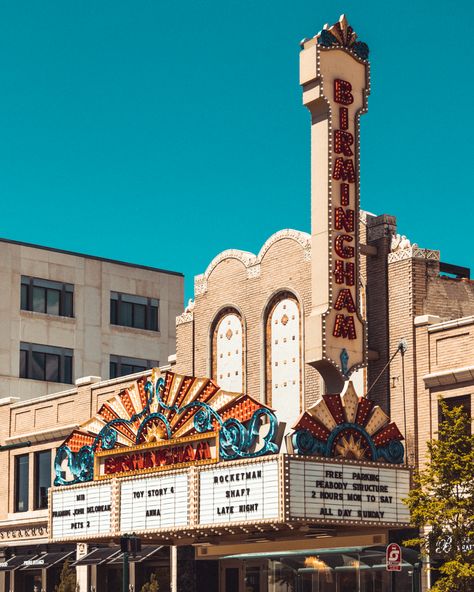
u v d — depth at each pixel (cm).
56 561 5175
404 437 3797
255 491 3616
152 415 4094
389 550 3203
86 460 4378
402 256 3922
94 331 7331
